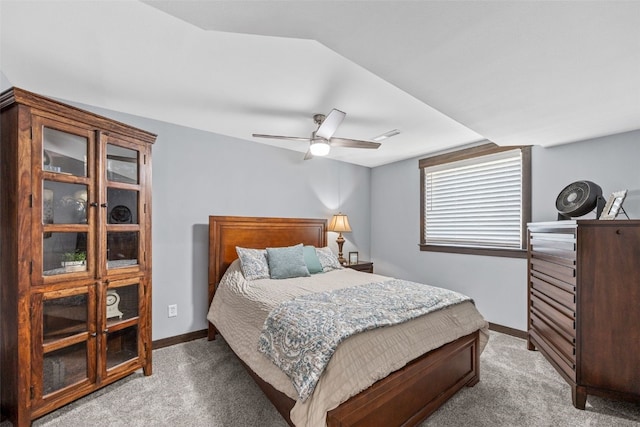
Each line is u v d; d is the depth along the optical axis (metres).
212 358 2.67
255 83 2.13
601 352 1.90
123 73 2.01
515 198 3.30
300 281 2.81
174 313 3.01
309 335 1.58
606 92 1.78
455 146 3.73
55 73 2.01
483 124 2.36
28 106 1.69
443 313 2.06
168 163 2.99
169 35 1.59
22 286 1.67
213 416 1.86
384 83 2.11
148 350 2.33
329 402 1.35
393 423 1.61
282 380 1.60
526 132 2.54
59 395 1.81
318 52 1.75
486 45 1.33
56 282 1.80
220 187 3.35
